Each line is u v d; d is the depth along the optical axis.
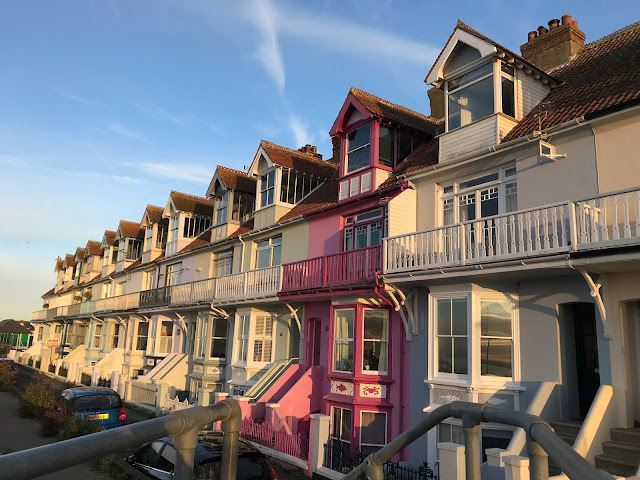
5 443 13.85
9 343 70.06
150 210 33.66
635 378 9.74
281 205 20.64
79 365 31.33
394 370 14.02
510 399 11.13
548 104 13.03
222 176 24.48
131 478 9.30
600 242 9.01
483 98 13.27
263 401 16.34
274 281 18.28
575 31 15.78
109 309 34.66
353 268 14.93
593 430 8.77
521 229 10.27
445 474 8.28
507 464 7.37
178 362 24.84
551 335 10.84
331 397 14.72
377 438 13.80
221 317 23.00
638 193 8.87
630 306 10.06
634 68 11.89
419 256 13.36
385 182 15.65
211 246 24.72
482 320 11.76
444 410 3.14
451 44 13.88
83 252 49.44
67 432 14.05
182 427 2.19
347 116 17.44
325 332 16.94
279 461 12.81
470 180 13.31
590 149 10.70
